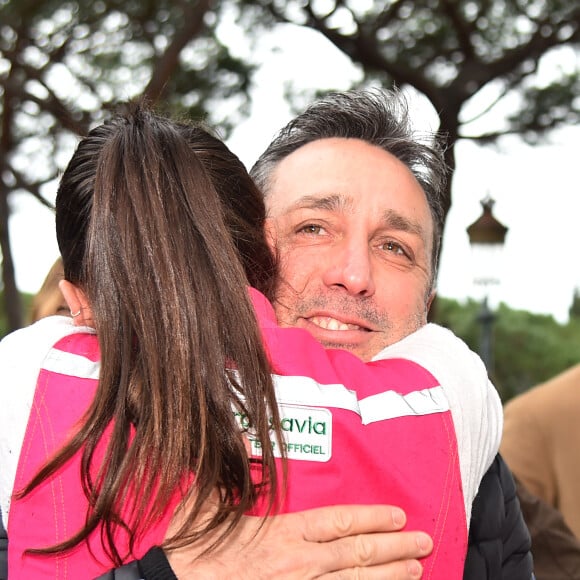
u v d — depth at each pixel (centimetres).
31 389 111
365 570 110
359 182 148
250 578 107
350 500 113
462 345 136
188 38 491
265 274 135
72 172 119
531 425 268
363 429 114
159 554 106
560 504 262
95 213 110
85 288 115
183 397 102
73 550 107
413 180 155
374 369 123
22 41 586
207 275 107
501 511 144
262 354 108
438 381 123
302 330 122
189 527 105
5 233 649
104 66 595
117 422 103
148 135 115
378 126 161
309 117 162
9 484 110
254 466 109
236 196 126
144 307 104
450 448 119
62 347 115
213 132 130
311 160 151
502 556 145
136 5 584
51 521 108
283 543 110
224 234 111
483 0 625
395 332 148
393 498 114
